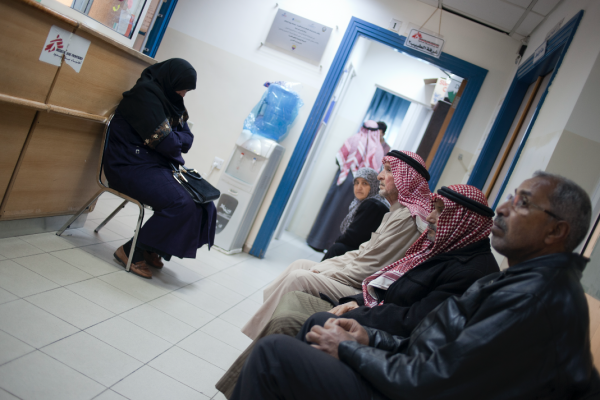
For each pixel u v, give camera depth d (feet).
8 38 6.17
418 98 19.51
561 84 8.48
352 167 18.71
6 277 6.49
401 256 6.86
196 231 8.96
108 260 8.82
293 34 13.94
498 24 12.64
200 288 9.60
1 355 4.83
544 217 3.60
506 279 3.46
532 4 10.78
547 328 3.13
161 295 8.30
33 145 7.56
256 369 3.76
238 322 8.56
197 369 6.27
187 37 14.25
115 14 9.49
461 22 13.28
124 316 6.89
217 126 14.26
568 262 3.37
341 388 3.64
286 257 16.15
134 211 13.32
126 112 8.52
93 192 9.93
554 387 3.16
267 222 14.23
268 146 13.16
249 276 12.00
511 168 9.73
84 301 6.81
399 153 7.85
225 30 14.16
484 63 13.32
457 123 13.42
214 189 9.61
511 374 3.16
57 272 7.35
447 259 5.32
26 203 8.00
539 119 9.18
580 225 3.57
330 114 16.65
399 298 5.49
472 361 3.20
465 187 5.66
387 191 7.81
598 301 4.73
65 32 7.05
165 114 8.78
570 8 9.37
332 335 4.13
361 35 13.75
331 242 18.93
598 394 3.20
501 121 12.27
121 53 8.60
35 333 5.49
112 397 4.94
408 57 19.47
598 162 7.18
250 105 14.14
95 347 5.76
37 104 6.91
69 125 8.21
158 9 13.94
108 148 8.55
